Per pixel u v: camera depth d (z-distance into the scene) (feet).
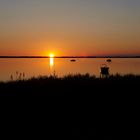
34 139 33.17
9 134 35.14
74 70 187.32
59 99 56.18
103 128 37.37
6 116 43.91
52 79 85.35
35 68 212.02
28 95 59.82
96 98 57.06
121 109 48.47
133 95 60.03
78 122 40.63
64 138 33.30
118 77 90.12
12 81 84.38
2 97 57.57
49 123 39.99
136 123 39.88
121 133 35.17
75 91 64.28
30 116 44.16
